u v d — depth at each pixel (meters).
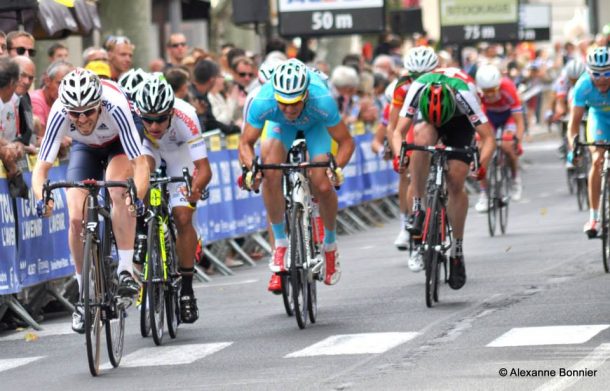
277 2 44.66
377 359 18.17
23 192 24.19
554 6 110.12
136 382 17.77
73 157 20.20
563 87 46.50
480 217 41.84
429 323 20.97
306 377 17.17
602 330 19.17
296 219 21.45
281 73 21.22
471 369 16.92
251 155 22.41
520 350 18.03
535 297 23.00
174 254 21.81
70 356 20.62
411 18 57.56
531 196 47.31
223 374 17.89
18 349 21.89
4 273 23.77
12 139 25.52
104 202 20.31
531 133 84.12
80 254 19.52
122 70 32.59
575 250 29.97
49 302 26.80
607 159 26.44
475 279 26.09
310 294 22.00
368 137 43.81
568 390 15.38
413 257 26.70
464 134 24.78
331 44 64.81
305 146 22.95
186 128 21.48
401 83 28.50
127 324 23.78
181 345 20.72
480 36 59.22
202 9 57.53
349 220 42.16
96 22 36.44
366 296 24.91
